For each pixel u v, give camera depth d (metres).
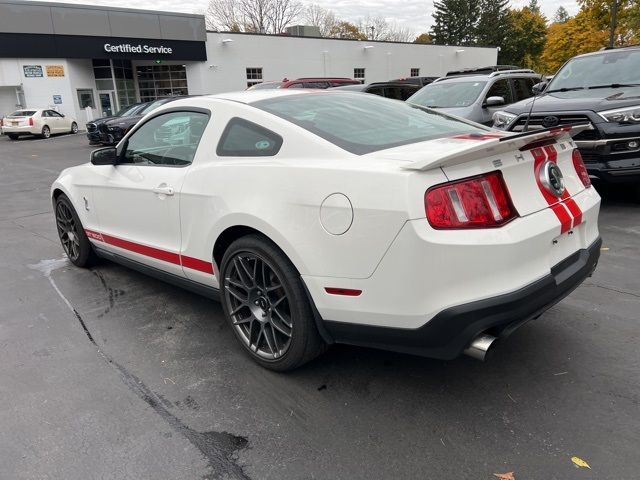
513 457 2.25
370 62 37.59
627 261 4.49
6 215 7.76
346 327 2.59
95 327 3.68
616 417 2.47
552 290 2.49
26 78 28.00
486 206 2.32
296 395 2.78
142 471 2.25
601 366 2.90
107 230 4.27
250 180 2.87
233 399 2.76
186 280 3.57
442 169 2.28
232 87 32.66
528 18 60.47
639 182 5.85
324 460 2.28
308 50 34.66
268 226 2.71
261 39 32.75
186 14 30.55
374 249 2.36
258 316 3.01
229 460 2.30
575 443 2.31
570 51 43.66
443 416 2.55
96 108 31.16
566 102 6.15
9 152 18.94
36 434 2.51
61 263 5.19
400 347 2.48
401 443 2.37
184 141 3.47
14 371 3.10
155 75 33.12
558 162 2.81
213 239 3.12
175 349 3.33
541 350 3.10
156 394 2.83
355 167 2.46
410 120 3.26
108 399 2.79
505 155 2.46
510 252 2.30
